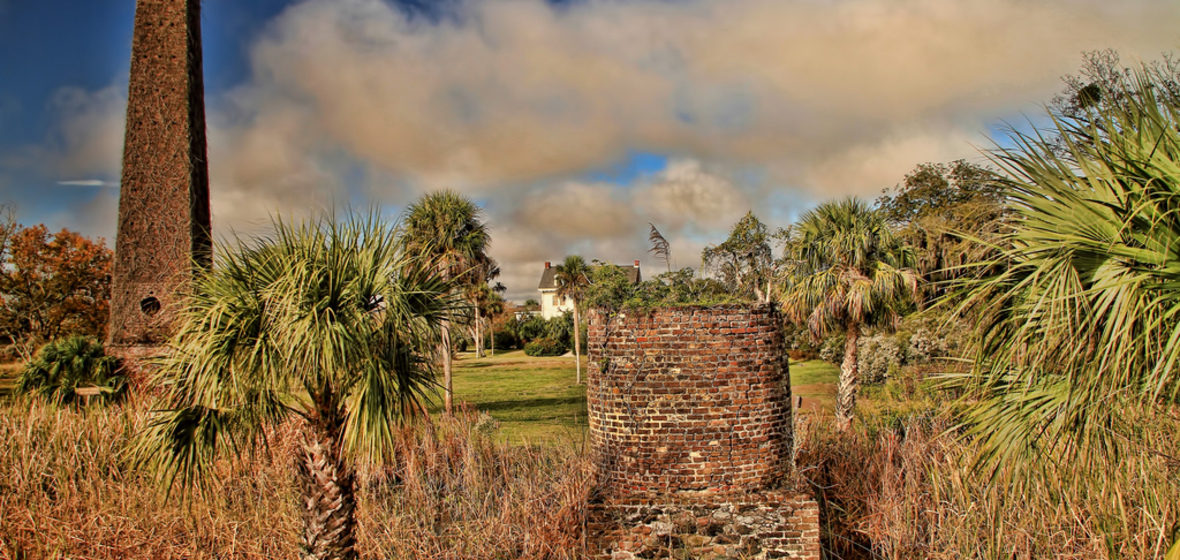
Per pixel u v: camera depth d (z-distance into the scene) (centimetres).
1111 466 737
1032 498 825
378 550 839
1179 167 433
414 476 962
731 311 880
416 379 724
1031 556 807
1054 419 511
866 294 1462
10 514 843
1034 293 476
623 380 893
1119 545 745
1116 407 493
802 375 2580
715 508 846
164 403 674
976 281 515
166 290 1189
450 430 1163
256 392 658
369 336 657
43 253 2848
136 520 852
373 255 686
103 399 1148
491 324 6219
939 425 1021
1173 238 423
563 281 3644
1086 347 463
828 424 1284
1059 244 451
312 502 684
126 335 1257
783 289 1652
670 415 873
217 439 640
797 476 902
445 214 2175
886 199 2733
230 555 810
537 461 1091
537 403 2875
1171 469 747
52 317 2841
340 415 692
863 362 2141
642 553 847
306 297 633
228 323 631
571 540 870
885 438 1102
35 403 1080
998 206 537
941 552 887
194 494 876
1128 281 411
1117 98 482
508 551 866
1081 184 480
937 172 2612
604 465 911
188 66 1371
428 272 756
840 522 983
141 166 1318
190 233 1328
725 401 872
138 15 1358
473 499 962
